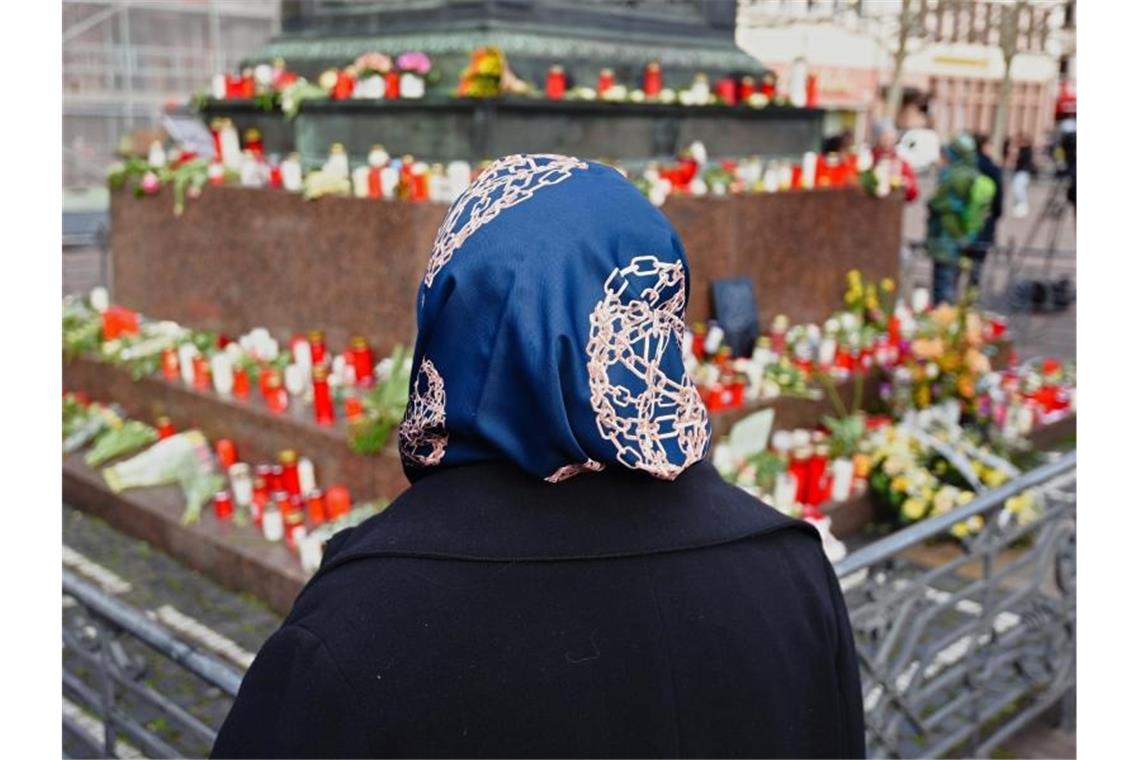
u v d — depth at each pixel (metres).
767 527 1.21
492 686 1.01
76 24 14.58
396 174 5.14
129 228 6.61
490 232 1.10
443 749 1.00
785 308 6.27
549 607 1.04
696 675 1.08
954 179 8.81
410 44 5.98
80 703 3.74
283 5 6.81
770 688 1.12
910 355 5.87
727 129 6.80
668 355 1.12
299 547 4.38
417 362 1.16
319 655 1.00
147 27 15.10
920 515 4.98
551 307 1.05
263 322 5.78
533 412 1.06
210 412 5.36
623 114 6.13
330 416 4.88
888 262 7.03
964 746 3.48
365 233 5.16
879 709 2.94
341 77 5.95
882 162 6.87
